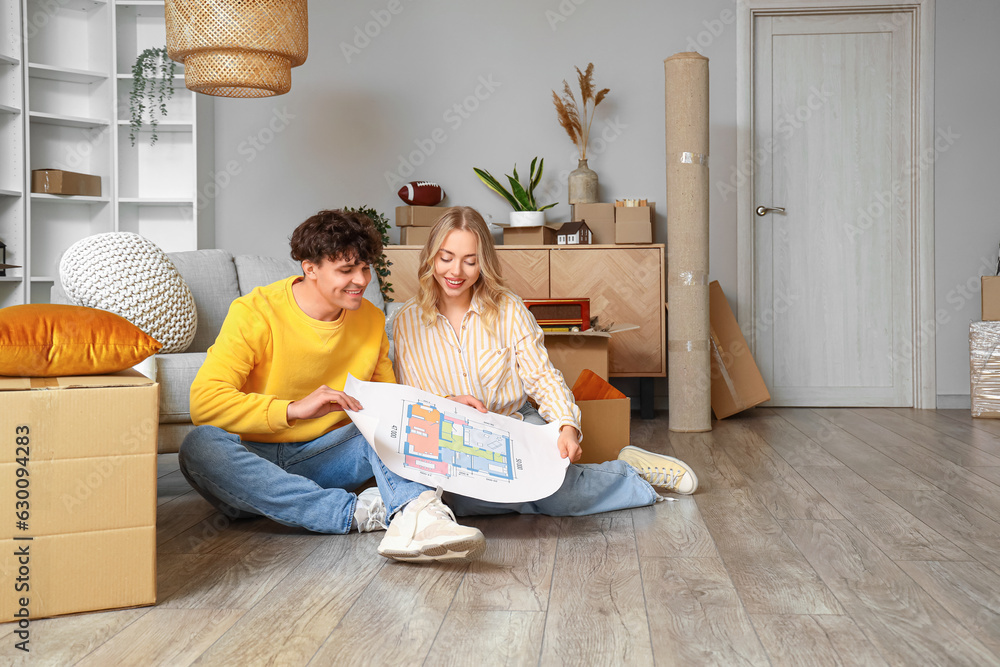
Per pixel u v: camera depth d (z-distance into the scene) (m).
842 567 1.52
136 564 1.31
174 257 2.62
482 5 4.02
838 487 2.22
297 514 1.72
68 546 1.26
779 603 1.33
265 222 4.11
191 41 2.84
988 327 3.56
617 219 3.73
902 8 3.87
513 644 1.17
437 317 1.86
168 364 2.10
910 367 3.98
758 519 1.88
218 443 1.67
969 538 1.72
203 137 3.98
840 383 4.03
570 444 1.75
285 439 1.79
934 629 1.22
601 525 1.83
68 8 3.92
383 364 1.90
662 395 4.05
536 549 1.64
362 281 1.66
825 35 3.94
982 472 2.42
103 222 3.96
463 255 1.78
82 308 1.36
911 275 3.94
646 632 1.21
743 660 1.12
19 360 1.25
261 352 1.73
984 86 3.84
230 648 1.16
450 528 1.46
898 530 1.78
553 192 4.03
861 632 1.21
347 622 1.25
